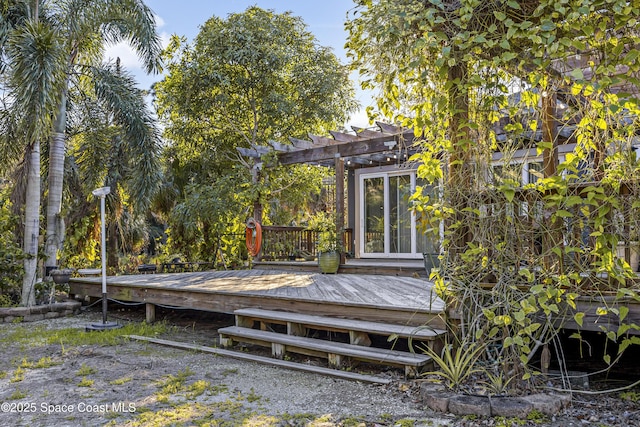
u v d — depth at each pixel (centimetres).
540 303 347
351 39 410
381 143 817
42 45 755
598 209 351
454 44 359
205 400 368
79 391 394
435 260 678
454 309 404
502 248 368
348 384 404
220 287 666
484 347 375
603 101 397
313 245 1127
